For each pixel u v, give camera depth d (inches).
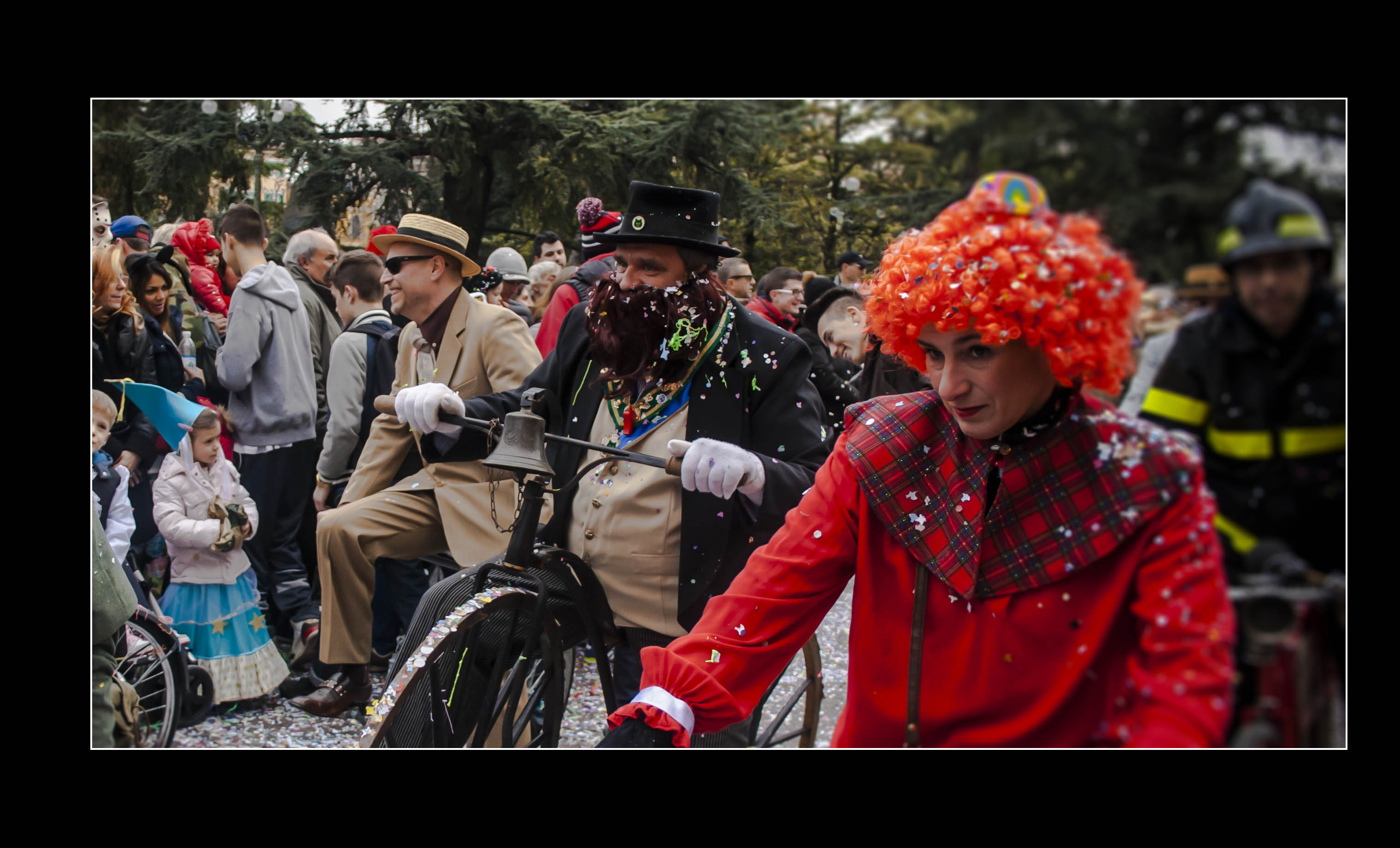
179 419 106.4
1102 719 46.9
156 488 104.4
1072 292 44.3
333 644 100.1
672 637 79.5
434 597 74.8
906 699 51.3
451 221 122.5
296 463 118.0
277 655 108.8
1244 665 53.9
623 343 77.8
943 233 46.9
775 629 55.4
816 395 81.8
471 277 113.3
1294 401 53.4
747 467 72.9
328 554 98.0
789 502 74.3
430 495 100.2
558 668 74.3
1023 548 46.9
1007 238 44.5
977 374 46.0
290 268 120.9
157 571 108.8
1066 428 46.8
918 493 50.6
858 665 52.8
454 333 105.0
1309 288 53.0
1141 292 45.8
